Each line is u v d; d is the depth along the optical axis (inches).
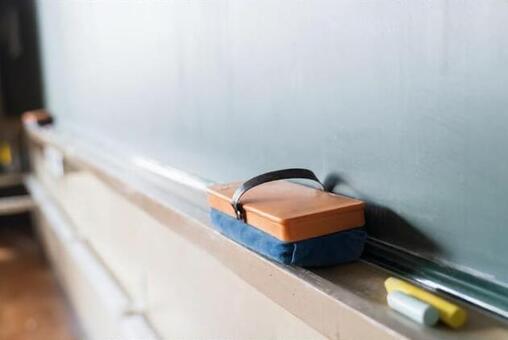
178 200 47.3
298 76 34.7
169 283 58.7
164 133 58.1
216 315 47.0
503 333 22.2
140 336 64.1
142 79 62.7
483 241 24.3
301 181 35.6
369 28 28.7
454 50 24.3
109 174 64.1
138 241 69.0
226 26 42.5
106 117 79.6
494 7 22.5
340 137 31.7
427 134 26.3
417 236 27.6
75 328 117.8
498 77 22.7
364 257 30.6
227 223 34.2
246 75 40.5
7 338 113.7
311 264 29.0
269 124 38.3
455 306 22.9
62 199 127.1
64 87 111.3
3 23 163.3
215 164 47.0
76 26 92.3
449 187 25.6
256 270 31.8
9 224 184.5
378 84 28.6
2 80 169.0
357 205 29.7
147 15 58.6
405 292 24.6
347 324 25.2
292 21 34.6
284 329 35.5
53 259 147.6
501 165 23.1
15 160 178.1
